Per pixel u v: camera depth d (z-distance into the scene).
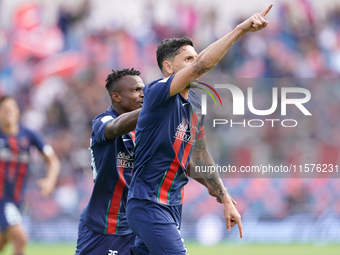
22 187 14.26
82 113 34.94
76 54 37.28
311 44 38.94
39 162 30.11
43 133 34.06
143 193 7.95
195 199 30.31
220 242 29.59
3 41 37.59
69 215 30.09
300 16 39.53
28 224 29.45
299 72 37.75
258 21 6.92
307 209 30.11
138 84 10.09
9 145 14.05
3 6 38.34
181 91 8.11
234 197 30.11
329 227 30.05
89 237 9.96
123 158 9.84
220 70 36.34
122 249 10.05
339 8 40.00
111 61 37.44
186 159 8.23
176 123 7.93
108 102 35.84
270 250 23.66
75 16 38.47
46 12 38.47
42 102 35.41
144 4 39.62
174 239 7.83
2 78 36.56
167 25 39.16
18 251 13.57
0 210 13.65
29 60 37.00
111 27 38.44
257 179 30.19
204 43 39.28
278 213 30.05
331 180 30.38
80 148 33.22
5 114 14.02
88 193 30.88
